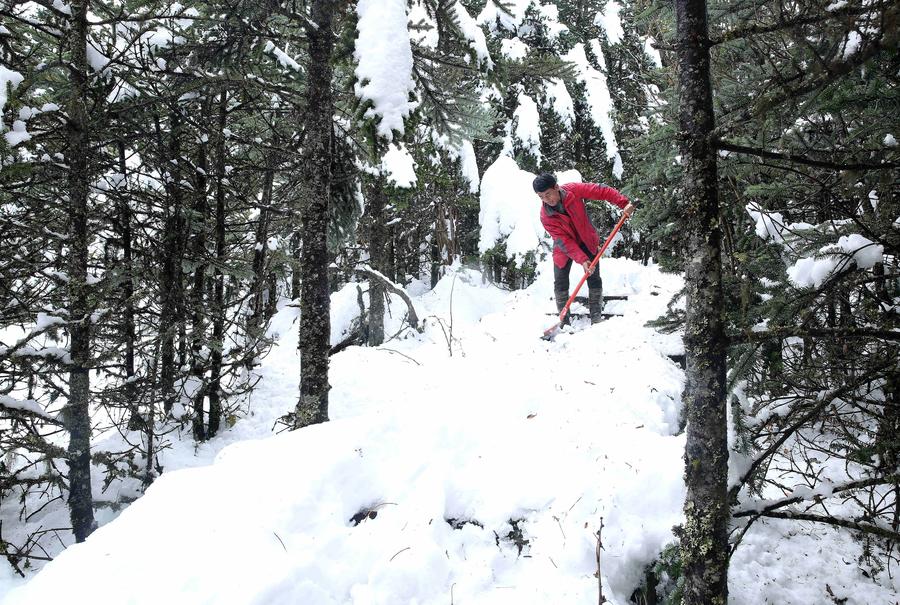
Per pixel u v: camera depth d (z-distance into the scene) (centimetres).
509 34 1094
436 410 321
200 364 582
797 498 238
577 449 313
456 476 292
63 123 418
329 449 281
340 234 551
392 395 550
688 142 216
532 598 242
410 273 1336
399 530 256
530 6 1162
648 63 1112
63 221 505
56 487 498
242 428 581
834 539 307
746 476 230
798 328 208
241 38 432
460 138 535
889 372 219
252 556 223
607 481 292
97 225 534
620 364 477
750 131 258
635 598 264
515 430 323
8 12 380
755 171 269
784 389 286
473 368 536
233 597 206
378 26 340
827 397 228
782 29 187
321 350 421
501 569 261
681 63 216
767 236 287
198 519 242
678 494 288
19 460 535
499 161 920
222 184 538
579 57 1155
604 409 367
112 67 449
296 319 828
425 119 521
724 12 230
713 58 272
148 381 521
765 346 248
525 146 1034
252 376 661
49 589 216
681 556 234
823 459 352
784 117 224
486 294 888
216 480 267
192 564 219
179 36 497
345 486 271
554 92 1082
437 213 1045
